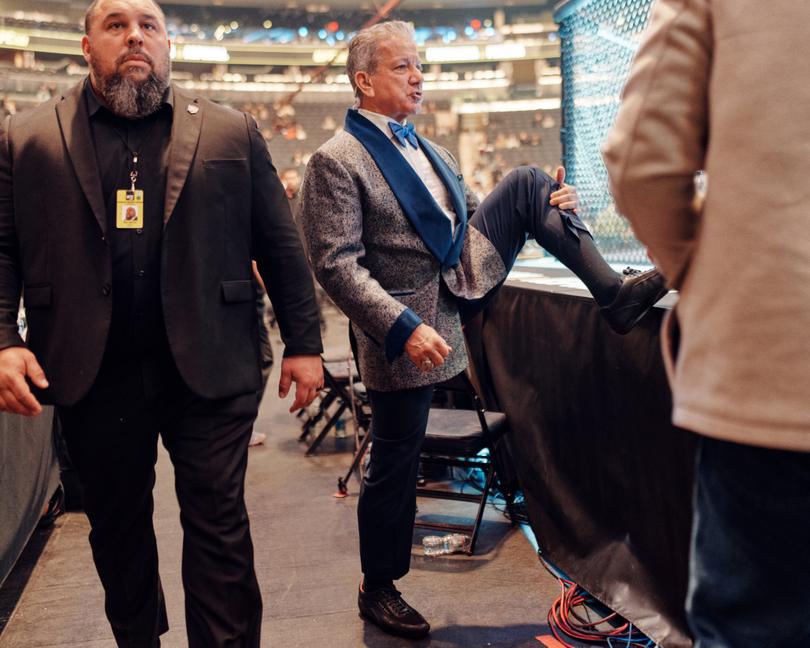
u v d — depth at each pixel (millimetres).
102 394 1626
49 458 3162
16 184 1579
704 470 1024
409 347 1864
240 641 1622
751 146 900
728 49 917
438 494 2943
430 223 2055
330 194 1965
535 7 25297
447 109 27375
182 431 1646
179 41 24609
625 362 2180
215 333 1616
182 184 1592
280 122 25938
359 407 3916
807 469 916
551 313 2637
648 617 2064
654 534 2113
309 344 1758
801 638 951
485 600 2395
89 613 2453
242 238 1683
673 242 1025
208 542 1622
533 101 27109
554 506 2629
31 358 1530
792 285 880
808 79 882
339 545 2945
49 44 22531
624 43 3029
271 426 5094
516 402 2930
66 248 1562
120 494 1682
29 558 2947
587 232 2166
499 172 25297
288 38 25484
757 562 962
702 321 954
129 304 1594
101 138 1600
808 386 875
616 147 1006
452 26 25766
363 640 2191
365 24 25547
